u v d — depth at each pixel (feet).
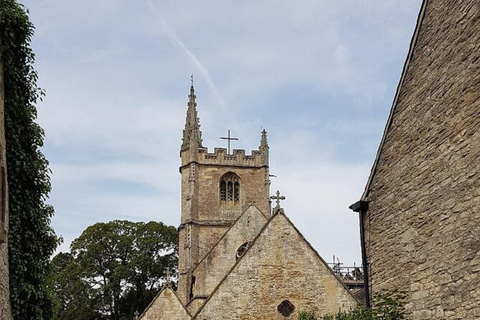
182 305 113.29
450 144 48.47
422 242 51.75
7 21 56.13
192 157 232.53
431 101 51.80
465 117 46.57
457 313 46.09
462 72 47.37
